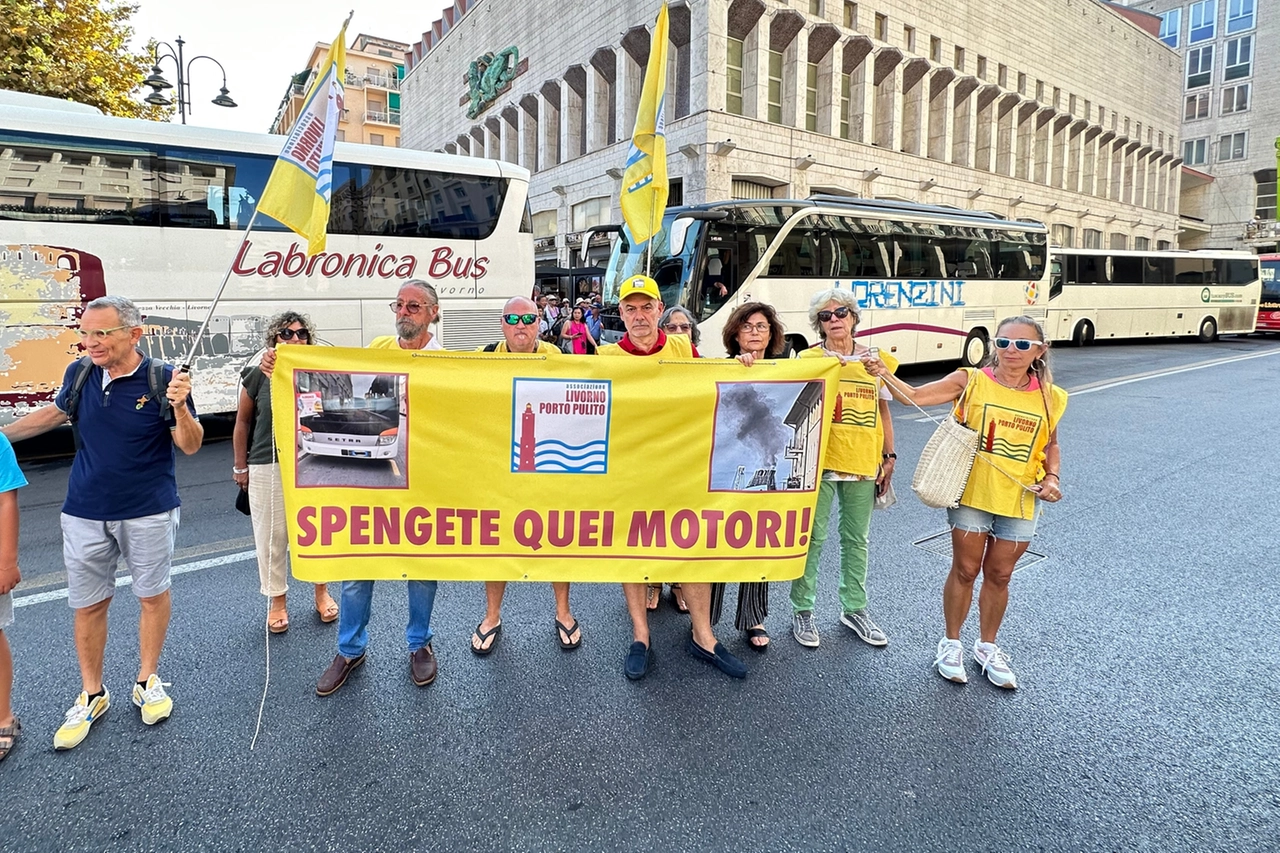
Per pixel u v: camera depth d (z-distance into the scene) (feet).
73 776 8.91
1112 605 13.91
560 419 10.87
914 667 11.69
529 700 10.68
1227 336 96.58
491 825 8.11
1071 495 21.16
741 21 73.05
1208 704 10.53
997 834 7.98
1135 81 132.26
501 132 108.37
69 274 25.55
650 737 9.77
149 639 10.09
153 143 26.58
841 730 9.93
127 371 9.52
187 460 26.86
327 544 10.72
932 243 49.73
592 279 69.67
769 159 76.02
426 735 9.79
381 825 8.10
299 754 9.37
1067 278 74.18
